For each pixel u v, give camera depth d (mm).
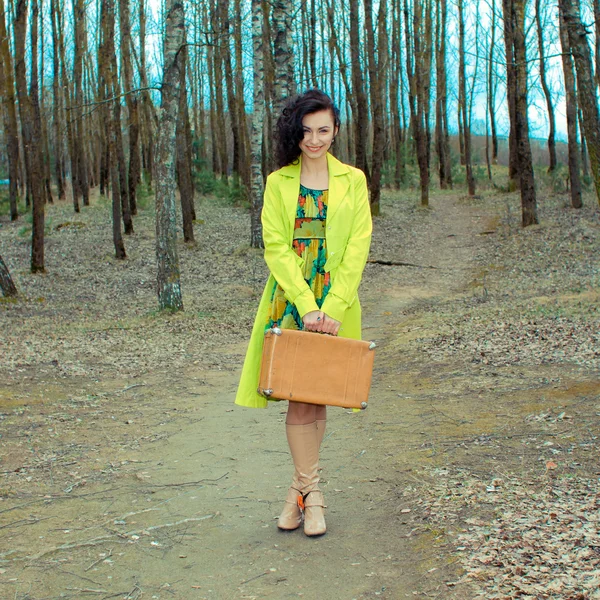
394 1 40000
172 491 4262
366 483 4160
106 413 6430
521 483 3756
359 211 3291
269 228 3244
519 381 6266
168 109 13281
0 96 18703
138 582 3041
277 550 3303
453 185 43312
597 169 9477
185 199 24188
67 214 30859
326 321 3131
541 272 16672
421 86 32531
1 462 4875
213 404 6828
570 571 2711
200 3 32219
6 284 16438
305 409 3389
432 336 9383
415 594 2727
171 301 13695
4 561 3271
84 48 33938
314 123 3168
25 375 8000
